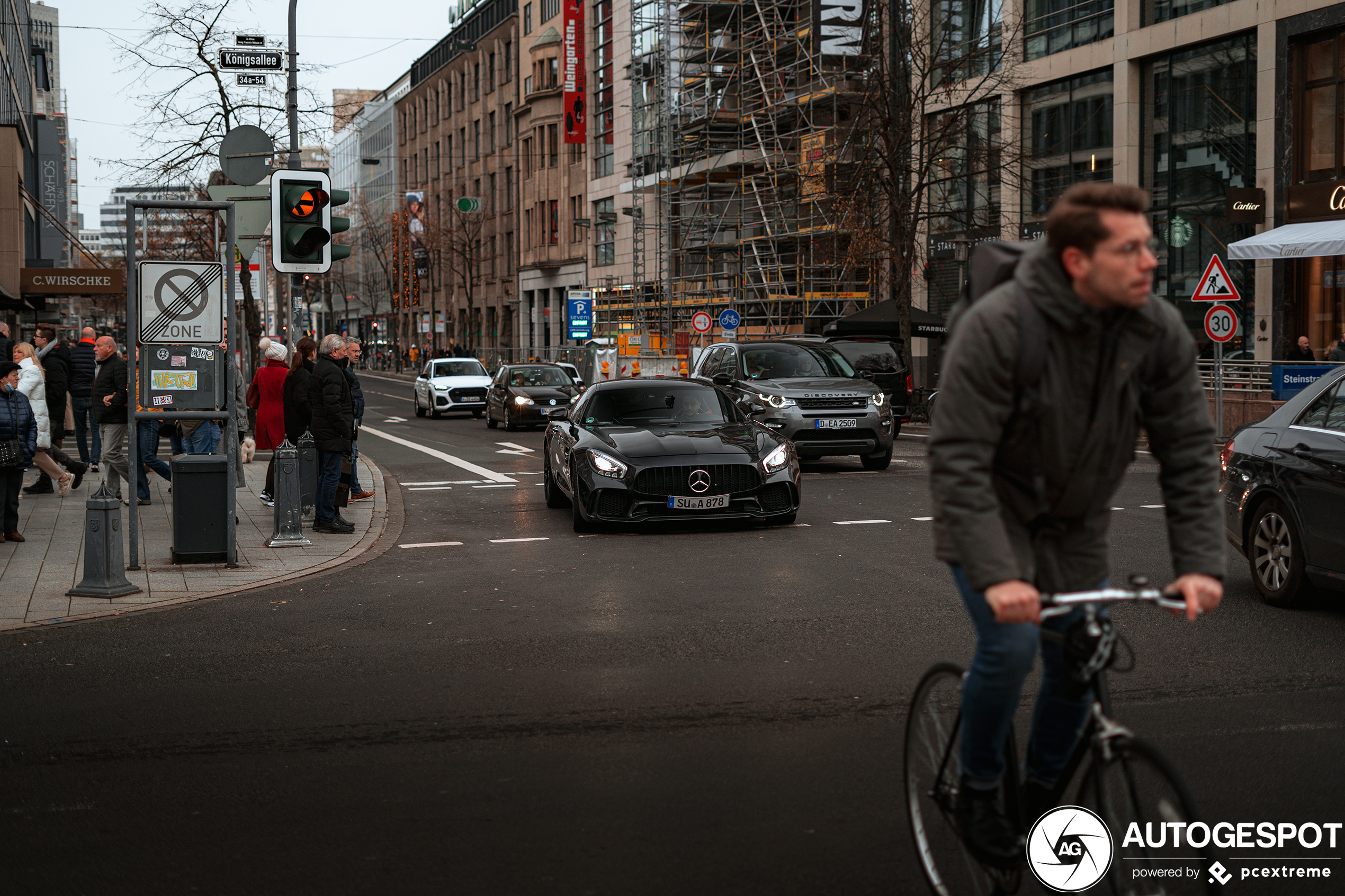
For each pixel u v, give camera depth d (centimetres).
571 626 768
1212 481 292
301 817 433
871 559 1005
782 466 1187
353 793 459
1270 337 2533
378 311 10356
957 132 2984
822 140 3756
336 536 1209
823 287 3903
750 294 4306
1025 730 506
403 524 1308
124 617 823
